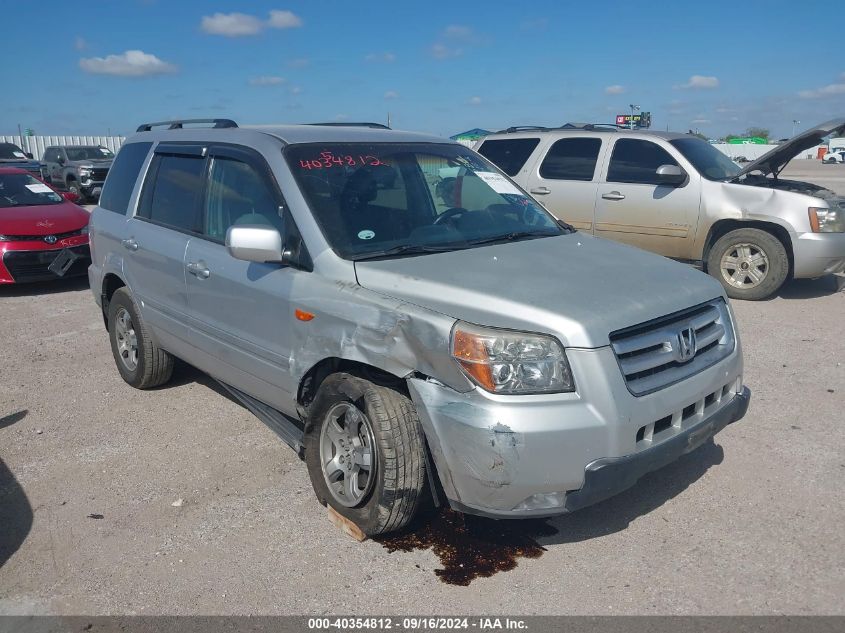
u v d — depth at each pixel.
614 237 9.34
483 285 3.38
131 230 5.41
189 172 4.95
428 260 3.74
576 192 9.54
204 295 4.55
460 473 3.14
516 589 3.27
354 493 3.66
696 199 8.70
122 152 6.00
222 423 5.18
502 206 4.68
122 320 5.81
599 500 3.11
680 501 3.98
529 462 3.01
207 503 4.08
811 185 9.02
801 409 5.21
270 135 4.44
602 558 3.48
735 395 3.79
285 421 4.42
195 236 4.74
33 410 5.50
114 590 3.33
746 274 8.62
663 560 3.46
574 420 3.02
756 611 3.08
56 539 3.75
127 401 5.64
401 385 3.57
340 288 3.63
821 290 9.16
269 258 3.75
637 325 3.26
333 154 4.31
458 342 3.12
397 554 3.55
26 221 9.70
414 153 4.62
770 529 3.69
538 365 3.06
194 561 3.53
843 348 6.63
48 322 8.16
